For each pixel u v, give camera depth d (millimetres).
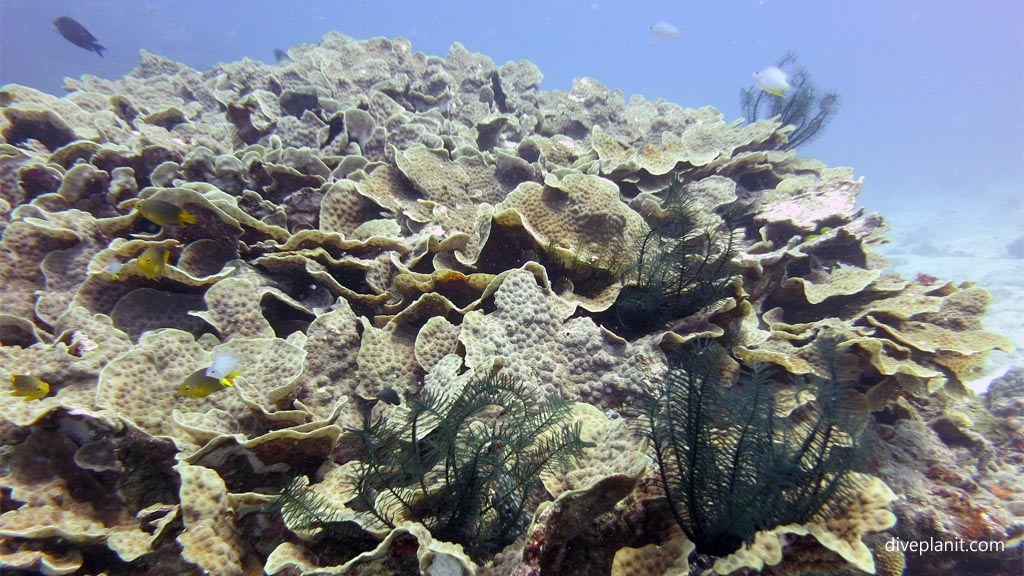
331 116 5523
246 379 2725
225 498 2201
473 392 2398
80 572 2221
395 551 2104
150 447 2537
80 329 3123
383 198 4320
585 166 5246
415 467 2133
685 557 2035
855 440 2100
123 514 2408
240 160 4602
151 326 3346
